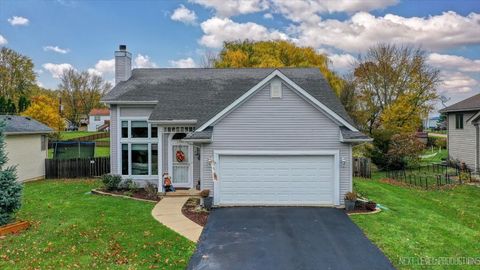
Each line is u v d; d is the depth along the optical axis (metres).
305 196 14.05
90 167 23.67
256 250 9.21
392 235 10.37
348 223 11.55
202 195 13.54
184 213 12.88
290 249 9.29
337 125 13.88
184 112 16.59
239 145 14.00
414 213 13.11
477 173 23.58
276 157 14.03
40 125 23.75
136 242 9.67
